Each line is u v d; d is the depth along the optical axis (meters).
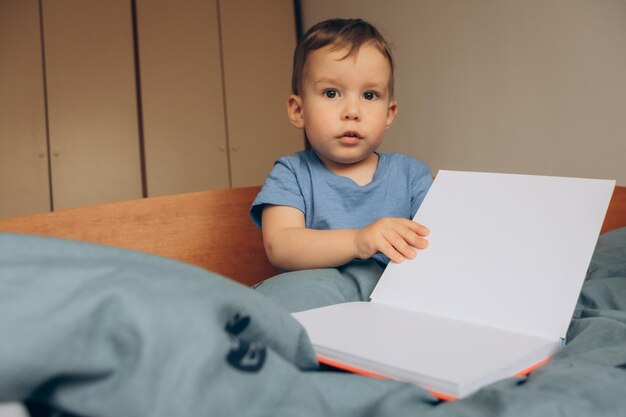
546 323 0.57
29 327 0.31
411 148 2.42
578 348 0.52
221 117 3.35
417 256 0.73
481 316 0.61
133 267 0.35
